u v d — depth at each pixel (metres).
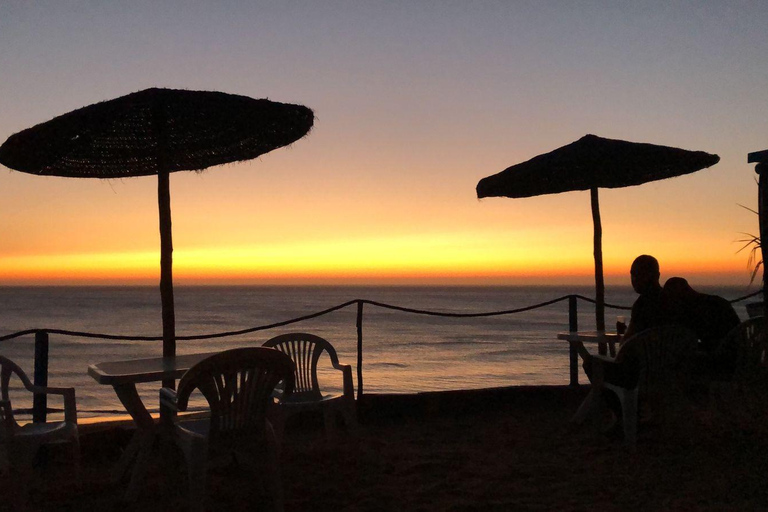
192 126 5.13
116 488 4.33
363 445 5.44
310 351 5.26
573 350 7.35
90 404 21.66
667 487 4.27
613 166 6.29
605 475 4.56
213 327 62.44
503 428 6.06
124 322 68.50
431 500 4.11
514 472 4.66
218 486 4.39
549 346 44.88
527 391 7.05
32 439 3.92
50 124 4.30
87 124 4.36
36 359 4.98
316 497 4.18
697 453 4.94
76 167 5.44
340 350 41.31
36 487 4.38
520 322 71.69
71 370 32.69
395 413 6.49
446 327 64.62
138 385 25.03
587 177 6.72
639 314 5.39
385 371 30.36
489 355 38.69
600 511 3.87
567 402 7.13
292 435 5.91
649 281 5.38
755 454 4.72
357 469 4.78
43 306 104.00
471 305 112.25
